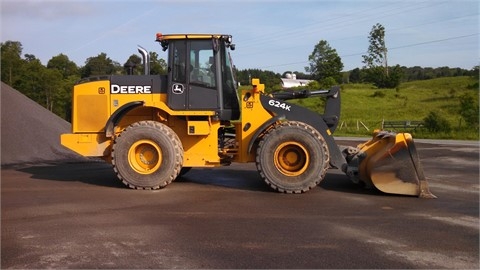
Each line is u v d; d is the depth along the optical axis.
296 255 4.75
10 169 10.84
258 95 8.39
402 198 7.57
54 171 10.52
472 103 32.91
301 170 7.92
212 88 8.52
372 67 92.44
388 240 5.27
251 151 8.41
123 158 8.17
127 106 8.41
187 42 8.55
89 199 7.35
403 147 7.69
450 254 4.82
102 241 5.17
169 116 8.75
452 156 14.97
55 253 4.77
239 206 6.91
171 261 4.55
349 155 8.61
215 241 5.19
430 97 64.12
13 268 4.35
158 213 6.45
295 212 6.55
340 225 5.88
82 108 8.75
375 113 53.03
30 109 14.72
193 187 8.49
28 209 6.64
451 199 7.54
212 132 8.70
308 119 8.35
